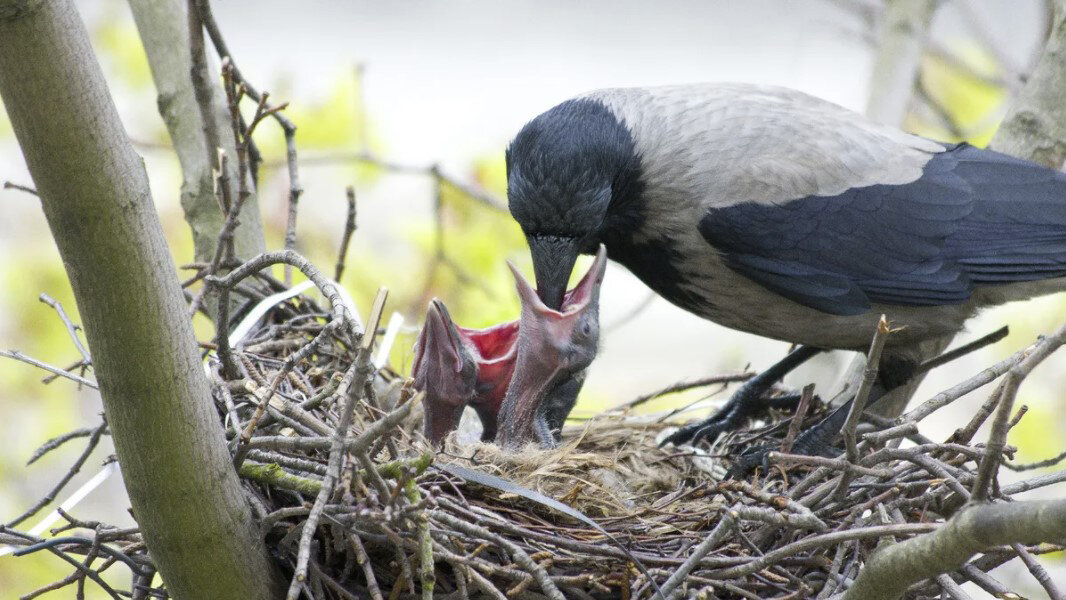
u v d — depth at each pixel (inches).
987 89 495.5
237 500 216.2
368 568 208.8
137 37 513.3
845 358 409.1
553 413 346.0
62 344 492.7
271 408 232.8
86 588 448.5
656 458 327.9
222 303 242.5
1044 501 167.9
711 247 335.0
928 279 333.7
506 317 450.6
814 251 331.3
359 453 190.9
